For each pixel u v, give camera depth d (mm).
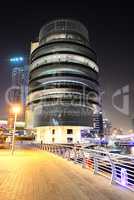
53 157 29766
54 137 88938
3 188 10203
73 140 88688
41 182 11922
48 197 8742
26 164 20953
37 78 95125
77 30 103750
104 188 10570
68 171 16391
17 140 106688
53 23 104750
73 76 91250
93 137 98375
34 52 105438
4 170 16453
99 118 111750
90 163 17656
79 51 96875
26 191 9680
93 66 101688
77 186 10984
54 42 96938
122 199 8609
